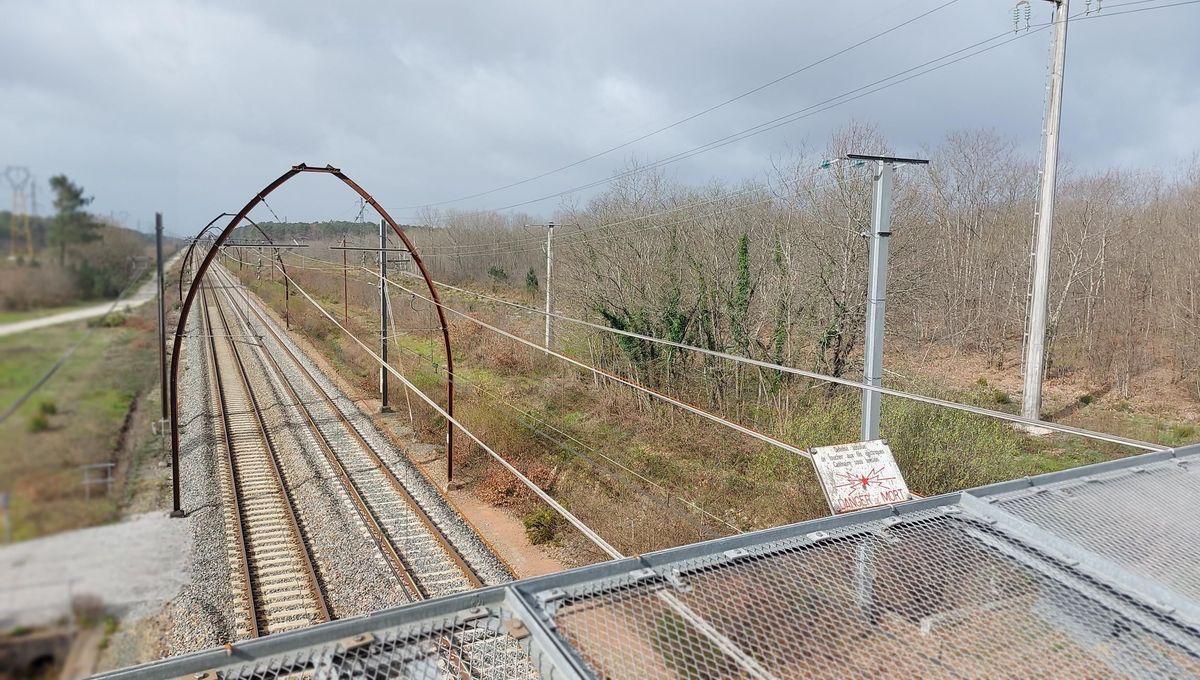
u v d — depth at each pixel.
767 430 19.52
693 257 23.62
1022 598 3.96
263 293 57.78
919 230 25.56
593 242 26.56
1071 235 31.78
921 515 4.88
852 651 3.47
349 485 15.89
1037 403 20.70
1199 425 21.25
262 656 3.02
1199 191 27.31
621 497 16.11
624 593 3.70
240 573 11.52
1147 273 28.30
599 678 3.01
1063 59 19.33
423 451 19.39
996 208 35.84
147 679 2.74
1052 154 19.77
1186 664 3.44
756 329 22.38
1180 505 5.10
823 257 21.83
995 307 32.28
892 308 24.34
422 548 12.91
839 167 21.41
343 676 2.99
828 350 21.81
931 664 3.38
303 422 21.36
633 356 23.69
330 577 11.63
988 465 14.34
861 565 4.19
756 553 4.21
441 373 28.27
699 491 16.45
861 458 7.01
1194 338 24.11
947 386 23.75
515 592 3.52
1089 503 5.06
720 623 3.55
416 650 3.17
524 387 27.31
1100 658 3.48
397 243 54.88
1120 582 4.05
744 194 23.92
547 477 17.08
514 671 3.12
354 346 34.88
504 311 41.34
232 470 16.36
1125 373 25.22
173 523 11.65
